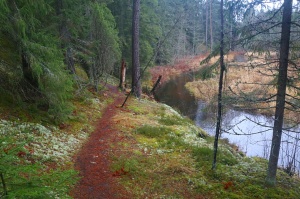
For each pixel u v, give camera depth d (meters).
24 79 9.70
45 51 8.96
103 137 11.48
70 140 9.95
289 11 7.07
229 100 8.23
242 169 9.20
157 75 42.66
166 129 13.40
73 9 14.98
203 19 60.19
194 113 24.50
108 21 19.62
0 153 3.33
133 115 15.94
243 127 20.05
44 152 7.99
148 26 31.62
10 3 8.35
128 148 10.60
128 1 29.59
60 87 9.76
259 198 7.36
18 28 8.37
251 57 8.21
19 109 9.50
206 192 7.77
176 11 48.09
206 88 31.50
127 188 7.70
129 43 30.34
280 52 7.42
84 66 23.30
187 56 53.94
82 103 15.16
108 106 17.19
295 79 7.66
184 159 10.01
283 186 8.12
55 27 13.84
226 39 8.24
